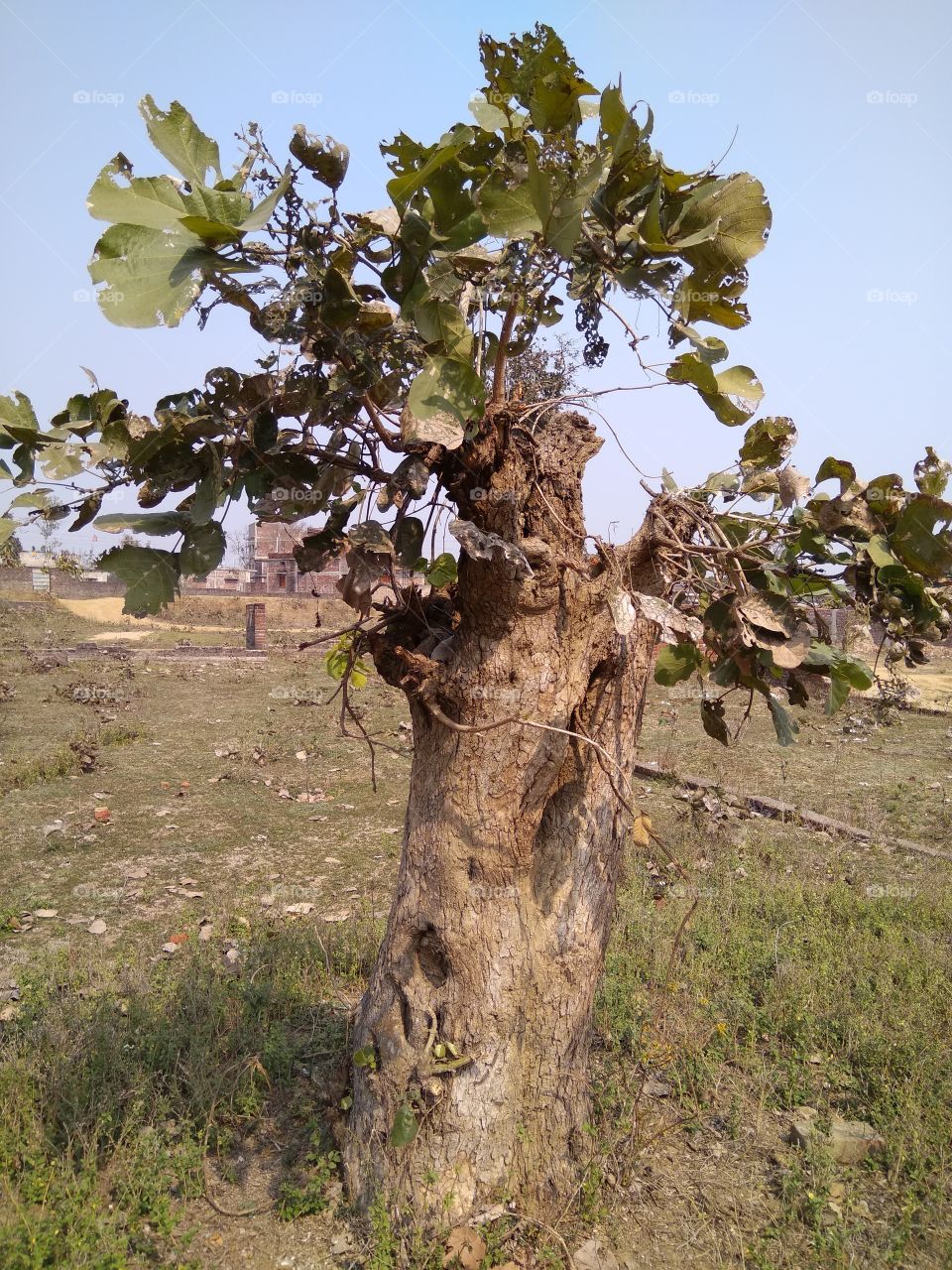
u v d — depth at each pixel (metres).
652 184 2.16
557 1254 2.79
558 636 2.80
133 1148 3.24
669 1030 4.12
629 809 2.95
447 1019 2.88
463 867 2.85
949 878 6.37
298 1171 3.23
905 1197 3.19
